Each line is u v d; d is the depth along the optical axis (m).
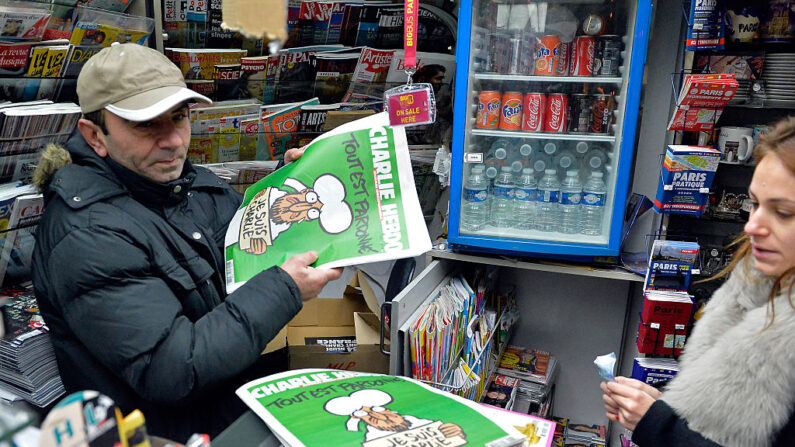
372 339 1.83
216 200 1.57
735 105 2.05
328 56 2.24
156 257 1.23
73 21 1.62
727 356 1.04
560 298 2.75
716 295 1.28
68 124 1.61
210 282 1.35
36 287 1.24
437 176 2.63
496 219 2.39
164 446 0.56
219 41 2.09
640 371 2.09
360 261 1.27
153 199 1.31
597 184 2.26
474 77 2.20
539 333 2.82
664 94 2.35
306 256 1.27
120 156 1.23
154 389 1.14
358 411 0.91
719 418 1.03
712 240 2.41
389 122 1.41
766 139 1.01
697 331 1.27
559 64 2.19
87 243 1.14
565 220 2.29
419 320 1.74
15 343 1.36
